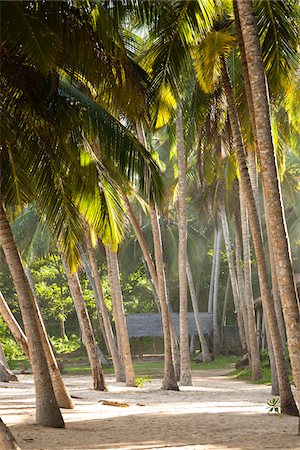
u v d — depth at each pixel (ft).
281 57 48.55
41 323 51.70
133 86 42.88
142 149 46.55
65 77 50.01
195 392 74.02
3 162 46.21
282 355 51.88
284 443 34.50
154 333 167.73
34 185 46.91
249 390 79.56
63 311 165.99
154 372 130.62
